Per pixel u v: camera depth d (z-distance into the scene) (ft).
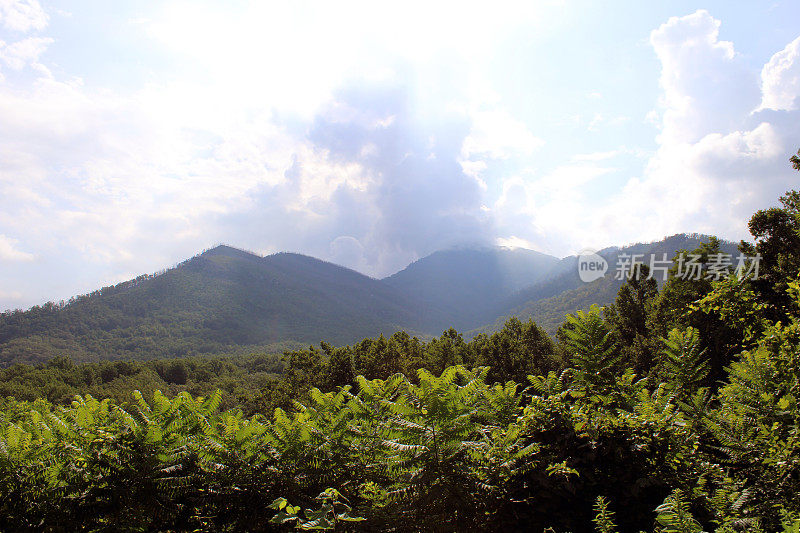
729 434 16.42
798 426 15.30
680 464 15.19
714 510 11.86
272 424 16.58
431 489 13.34
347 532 12.26
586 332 19.62
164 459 14.46
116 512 13.66
